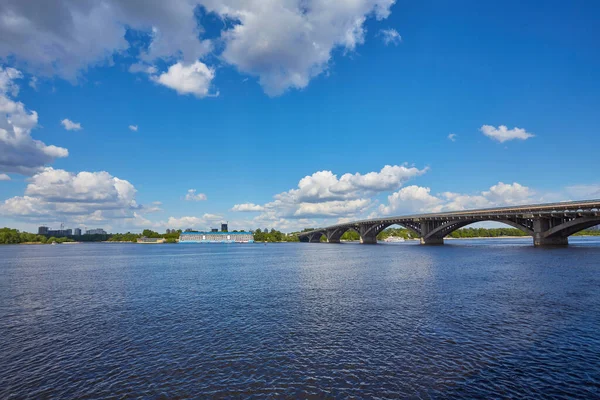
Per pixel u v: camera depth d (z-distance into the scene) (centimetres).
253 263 8206
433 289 3766
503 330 2247
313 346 2028
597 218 8288
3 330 2509
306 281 4719
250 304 3238
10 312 3106
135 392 1514
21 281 5322
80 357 1942
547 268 5244
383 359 1814
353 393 1468
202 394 1480
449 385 1526
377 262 7444
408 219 16038
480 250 10612
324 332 2291
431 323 2436
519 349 1920
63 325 2628
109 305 3350
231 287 4338
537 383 1534
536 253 8106
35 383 1623
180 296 3762
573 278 4212
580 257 6794
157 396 1473
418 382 1556
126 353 1988
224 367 1755
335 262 7819
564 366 1698
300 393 1473
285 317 2706
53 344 2181
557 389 1481
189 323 2595
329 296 3547
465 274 4931
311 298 3462
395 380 1577
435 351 1909
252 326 2472
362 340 2114
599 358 1784
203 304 3291
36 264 9012
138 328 2495
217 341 2159
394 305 3030
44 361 1894
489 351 1897
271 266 7238
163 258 11069
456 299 3203
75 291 4262
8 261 10319
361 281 4572
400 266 6400
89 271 6862
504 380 1565
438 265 6347
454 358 1811
